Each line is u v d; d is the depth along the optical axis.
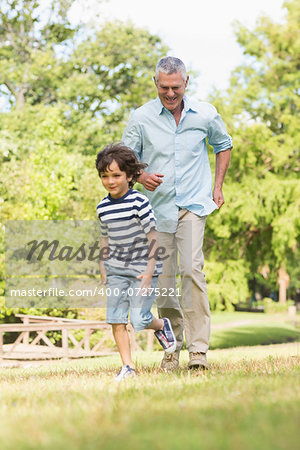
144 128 7.13
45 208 20.23
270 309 56.91
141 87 37.91
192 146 7.07
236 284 25.66
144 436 2.97
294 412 3.47
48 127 26.28
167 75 6.79
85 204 20.88
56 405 4.22
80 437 3.02
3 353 15.14
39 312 18.48
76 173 25.94
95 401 4.24
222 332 32.44
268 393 4.28
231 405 3.87
